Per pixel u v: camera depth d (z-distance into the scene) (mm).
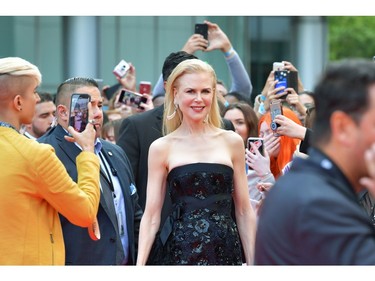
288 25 22656
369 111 2674
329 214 2617
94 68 19297
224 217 4867
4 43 19062
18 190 4434
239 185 5016
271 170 6293
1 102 4543
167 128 5086
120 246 5262
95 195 4680
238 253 4887
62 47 19281
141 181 6012
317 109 2764
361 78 2691
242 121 6789
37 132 7234
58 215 4871
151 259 4934
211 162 4875
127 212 5461
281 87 7281
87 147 4816
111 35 19609
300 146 5746
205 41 8305
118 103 8000
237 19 20156
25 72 4559
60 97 5379
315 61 22859
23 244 4445
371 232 2643
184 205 4859
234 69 8672
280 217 2693
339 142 2707
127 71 9023
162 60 20016
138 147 6004
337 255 2584
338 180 2697
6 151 4453
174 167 4891
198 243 4777
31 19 19141
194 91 4914
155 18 19891
